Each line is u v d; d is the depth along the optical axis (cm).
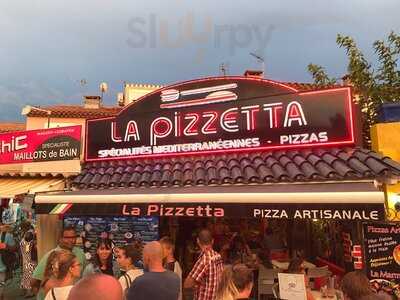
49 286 408
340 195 540
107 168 965
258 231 1017
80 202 728
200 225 991
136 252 520
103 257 637
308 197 558
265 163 778
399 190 697
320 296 595
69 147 1163
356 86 1036
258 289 764
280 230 1017
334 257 843
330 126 768
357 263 623
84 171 981
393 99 975
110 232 840
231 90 870
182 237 979
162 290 418
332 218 539
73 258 414
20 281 1174
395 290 577
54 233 927
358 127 806
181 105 920
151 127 947
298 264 631
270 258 890
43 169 1195
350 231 705
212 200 620
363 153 721
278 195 577
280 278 539
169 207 652
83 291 207
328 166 699
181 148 904
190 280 547
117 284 218
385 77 1018
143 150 948
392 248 589
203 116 891
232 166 789
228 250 926
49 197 757
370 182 626
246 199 596
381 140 771
